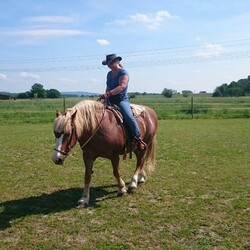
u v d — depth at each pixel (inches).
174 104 1526.8
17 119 989.2
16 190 266.1
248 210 215.5
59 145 197.2
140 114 258.1
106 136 220.7
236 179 291.3
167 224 194.5
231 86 3193.9
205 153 417.1
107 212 214.2
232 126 762.8
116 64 238.5
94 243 172.2
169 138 554.9
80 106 213.9
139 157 262.8
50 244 171.2
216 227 189.6
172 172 319.3
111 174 315.6
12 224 197.5
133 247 167.6
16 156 409.7
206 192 254.2
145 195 248.7
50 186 277.0
